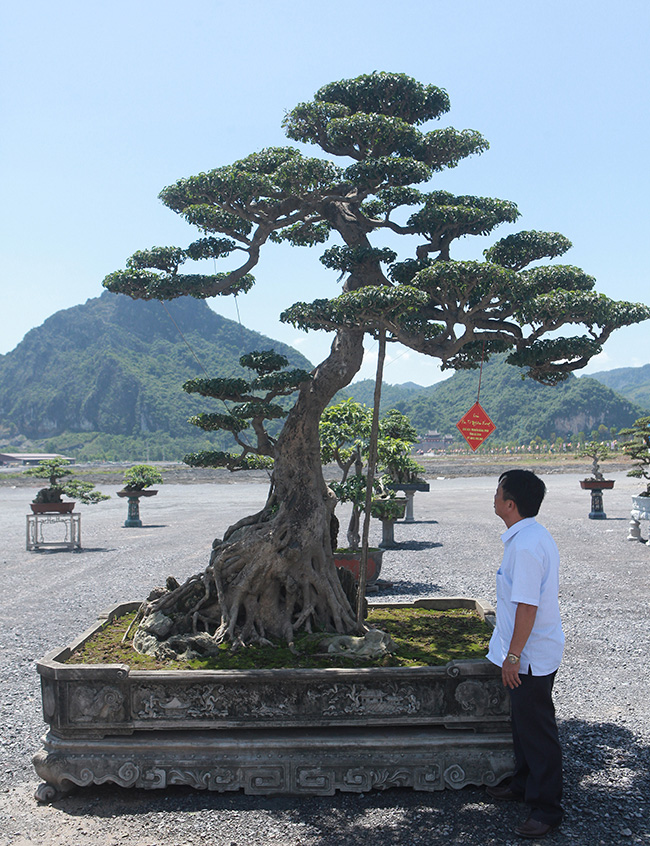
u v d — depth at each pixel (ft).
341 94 19.44
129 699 13.87
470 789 13.84
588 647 24.98
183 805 13.35
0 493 150.10
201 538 61.57
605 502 89.51
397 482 54.29
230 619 17.37
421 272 15.48
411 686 13.88
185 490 140.97
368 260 18.38
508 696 13.84
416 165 17.33
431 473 183.42
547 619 12.50
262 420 20.54
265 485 157.17
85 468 353.72
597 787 13.83
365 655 15.62
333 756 13.58
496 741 13.69
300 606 18.21
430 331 16.51
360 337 18.67
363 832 12.21
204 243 20.21
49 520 56.54
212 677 13.70
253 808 13.16
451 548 51.78
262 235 19.48
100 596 36.60
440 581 38.52
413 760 13.61
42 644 26.78
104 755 13.65
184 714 13.83
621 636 26.35
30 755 16.28
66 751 13.73
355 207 19.56
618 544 51.85
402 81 18.85
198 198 18.52
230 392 19.63
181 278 19.16
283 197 18.44
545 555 12.55
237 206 18.66
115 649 16.74
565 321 16.10
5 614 32.40
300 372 18.81
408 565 44.24
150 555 51.57
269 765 13.56
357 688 13.88
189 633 17.48
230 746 13.60
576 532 59.36
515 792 13.32
